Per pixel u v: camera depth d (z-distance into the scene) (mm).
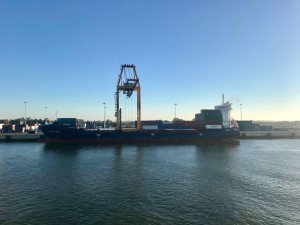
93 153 75875
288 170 51969
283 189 38625
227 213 29625
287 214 29438
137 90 113625
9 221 27531
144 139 109312
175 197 34938
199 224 26859
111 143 104000
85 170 51594
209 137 116312
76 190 38094
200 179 44312
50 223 27078
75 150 82500
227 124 126625
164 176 46469
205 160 63844
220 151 81938
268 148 91438
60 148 87625
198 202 33062
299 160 64375
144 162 60656
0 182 42469
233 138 120312
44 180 43719
